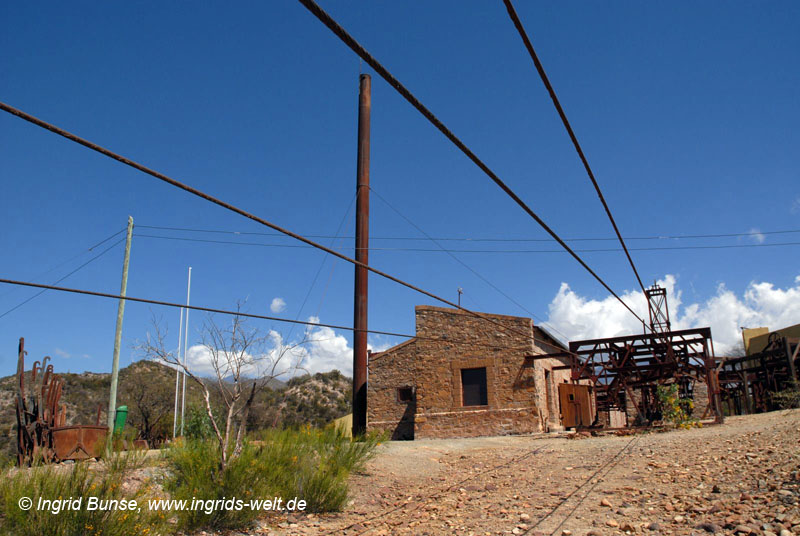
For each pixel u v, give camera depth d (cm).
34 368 1158
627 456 1252
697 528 698
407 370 2259
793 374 2623
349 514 968
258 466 960
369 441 1294
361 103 1838
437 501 1012
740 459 1031
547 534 747
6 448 2386
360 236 1719
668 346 2073
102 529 691
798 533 623
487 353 2120
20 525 667
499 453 1488
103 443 1049
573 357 2208
